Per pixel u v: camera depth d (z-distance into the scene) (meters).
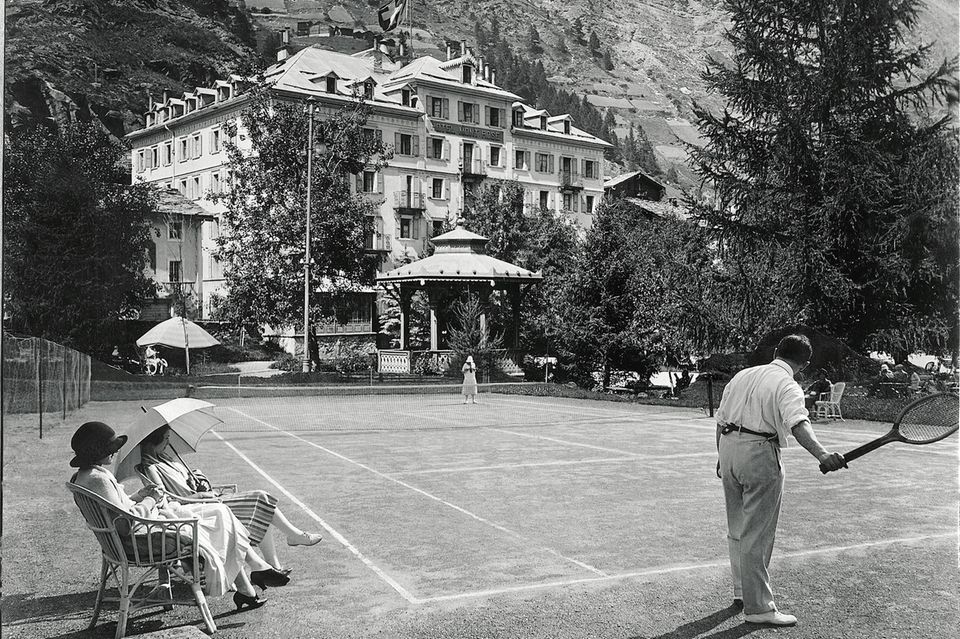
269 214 42.66
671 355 35.41
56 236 31.12
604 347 35.47
